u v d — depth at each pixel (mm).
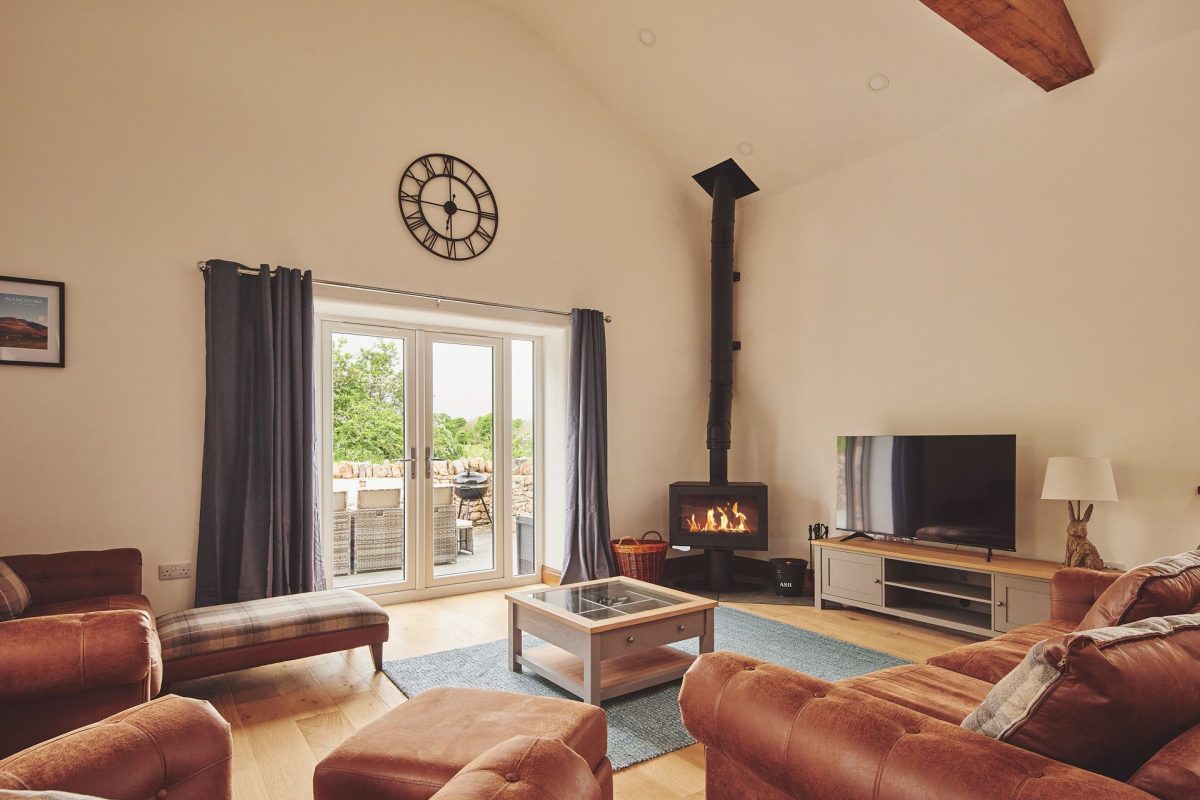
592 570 4957
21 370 3270
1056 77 3756
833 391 5047
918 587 4023
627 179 5520
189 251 3695
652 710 2816
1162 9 3381
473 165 4723
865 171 4867
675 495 5191
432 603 4586
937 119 4352
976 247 4227
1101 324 3678
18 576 2879
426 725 1692
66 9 3438
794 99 4609
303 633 3033
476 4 4805
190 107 3736
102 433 3438
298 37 4090
